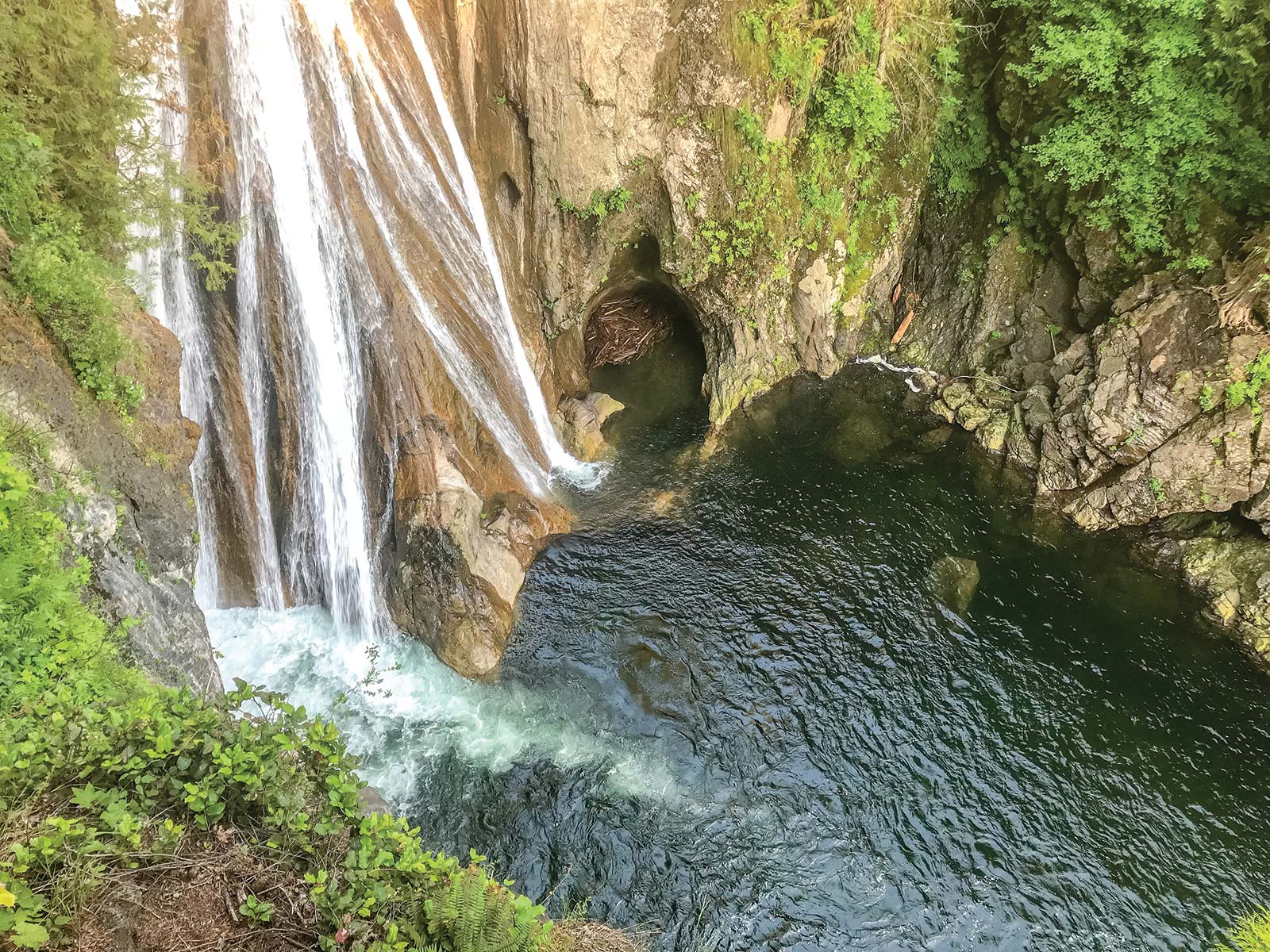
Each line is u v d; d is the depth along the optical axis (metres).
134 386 10.55
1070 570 17.17
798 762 13.39
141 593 10.00
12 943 5.43
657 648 14.88
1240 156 16.67
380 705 13.66
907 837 12.51
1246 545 16.73
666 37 16.91
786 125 19.23
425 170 16.14
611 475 18.64
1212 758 13.80
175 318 13.20
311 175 14.17
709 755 13.37
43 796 6.38
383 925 6.50
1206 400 16.56
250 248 13.41
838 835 12.46
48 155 9.48
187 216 11.74
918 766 13.45
